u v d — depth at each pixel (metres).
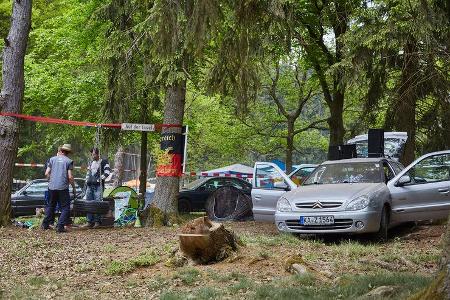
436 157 12.24
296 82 31.22
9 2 25.84
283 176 13.25
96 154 15.52
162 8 8.76
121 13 15.89
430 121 18.44
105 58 14.63
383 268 8.41
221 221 16.45
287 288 6.73
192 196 22.34
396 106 16.33
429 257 9.09
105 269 8.62
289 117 29.20
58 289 7.57
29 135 32.94
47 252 10.20
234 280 7.77
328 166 13.05
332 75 16.47
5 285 7.73
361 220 10.98
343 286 6.69
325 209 11.22
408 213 11.97
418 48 14.88
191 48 9.15
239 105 10.11
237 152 35.56
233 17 9.30
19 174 37.00
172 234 12.47
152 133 23.75
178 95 15.05
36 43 23.73
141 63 15.68
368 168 12.62
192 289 7.21
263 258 8.91
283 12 9.09
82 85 20.69
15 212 20.55
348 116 30.97
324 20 21.39
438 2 14.10
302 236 12.02
